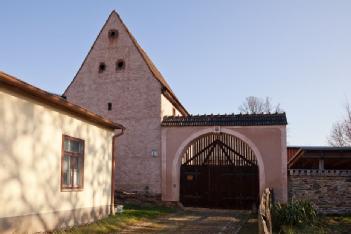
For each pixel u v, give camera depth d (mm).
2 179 8992
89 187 13438
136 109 21859
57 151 11344
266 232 7000
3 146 9055
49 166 10898
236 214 17812
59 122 11492
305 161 19859
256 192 20156
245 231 12797
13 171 9367
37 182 10312
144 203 20172
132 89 22109
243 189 20375
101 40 23234
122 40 22812
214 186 20750
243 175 20484
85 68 23188
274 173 19609
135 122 21750
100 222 13250
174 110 24969
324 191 18344
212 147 21234
